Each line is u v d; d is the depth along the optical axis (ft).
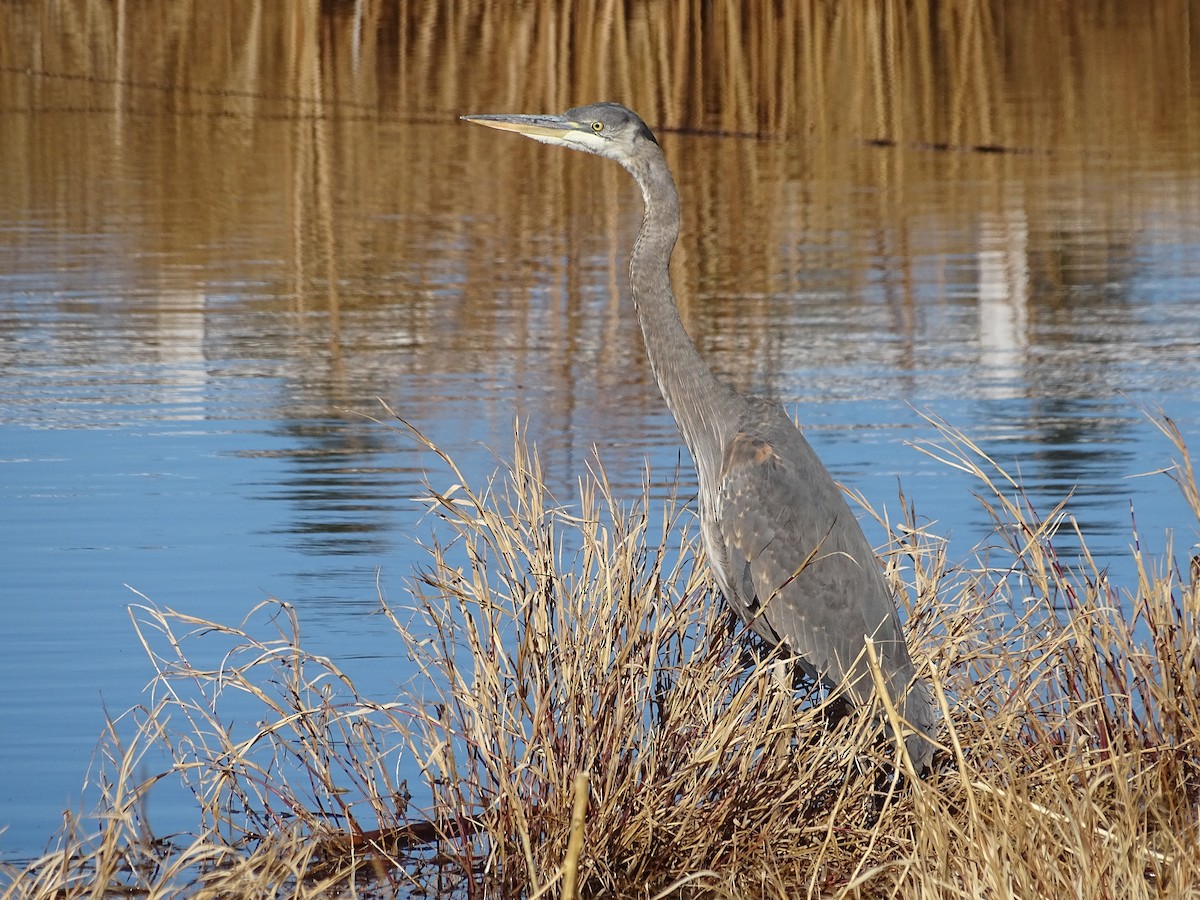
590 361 57.88
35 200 85.20
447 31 124.88
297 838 25.75
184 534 39.75
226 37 128.77
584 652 26.05
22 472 44.88
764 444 27.76
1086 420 50.01
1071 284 70.28
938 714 27.12
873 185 92.79
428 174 93.86
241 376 55.57
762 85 116.88
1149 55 131.23
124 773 25.25
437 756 26.20
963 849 22.43
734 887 25.35
